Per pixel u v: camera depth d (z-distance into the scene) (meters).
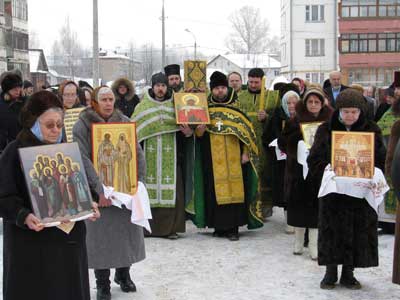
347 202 5.32
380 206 7.53
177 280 5.89
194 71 8.05
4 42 38.56
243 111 7.85
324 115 6.36
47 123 3.62
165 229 7.55
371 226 5.34
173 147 7.48
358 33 42.47
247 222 7.64
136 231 5.27
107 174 5.14
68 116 6.86
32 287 3.61
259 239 7.57
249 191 7.59
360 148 5.18
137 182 5.24
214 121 7.47
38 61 53.38
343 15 42.44
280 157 7.64
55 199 3.57
